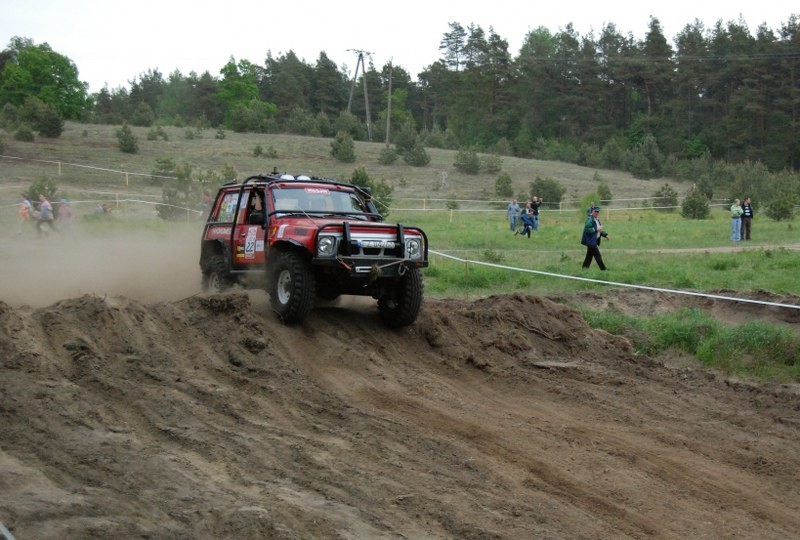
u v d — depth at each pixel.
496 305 12.41
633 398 9.38
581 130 103.31
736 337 11.73
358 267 10.10
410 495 6.06
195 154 62.62
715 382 10.20
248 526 5.26
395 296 10.90
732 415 8.86
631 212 47.69
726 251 23.95
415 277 10.70
